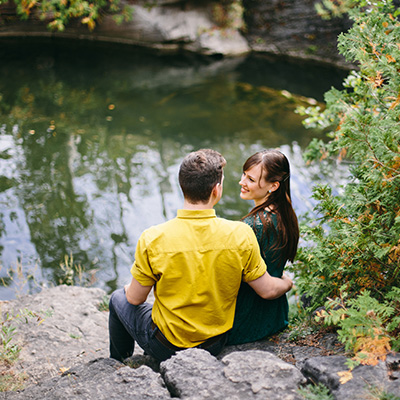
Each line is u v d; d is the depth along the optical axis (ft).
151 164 29.48
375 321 6.97
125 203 25.68
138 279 7.49
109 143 31.76
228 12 49.21
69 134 32.71
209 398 6.50
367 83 10.23
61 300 14.06
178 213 7.39
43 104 36.96
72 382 7.79
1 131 32.53
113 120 34.96
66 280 20.17
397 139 8.38
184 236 7.24
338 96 12.76
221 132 33.22
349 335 6.94
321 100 38.32
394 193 8.58
